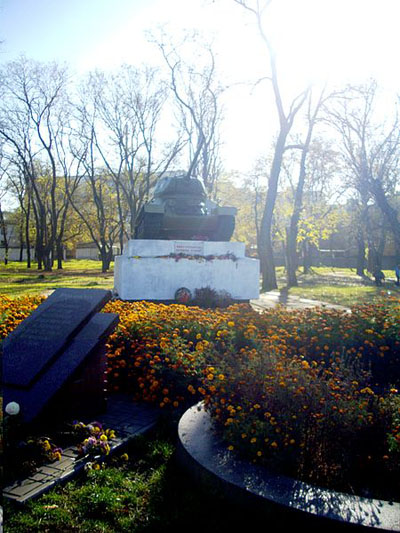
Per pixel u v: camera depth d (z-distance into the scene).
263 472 3.38
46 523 3.09
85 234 48.50
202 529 3.05
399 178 34.19
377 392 5.18
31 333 5.09
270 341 5.77
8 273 33.56
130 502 3.39
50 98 34.88
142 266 13.16
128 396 5.72
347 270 49.88
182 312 7.09
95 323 5.11
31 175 38.31
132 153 35.44
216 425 4.11
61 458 3.95
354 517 2.84
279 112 21.44
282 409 3.83
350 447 3.68
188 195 15.30
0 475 3.19
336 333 6.21
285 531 2.94
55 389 4.47
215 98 30.02
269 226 21.97
